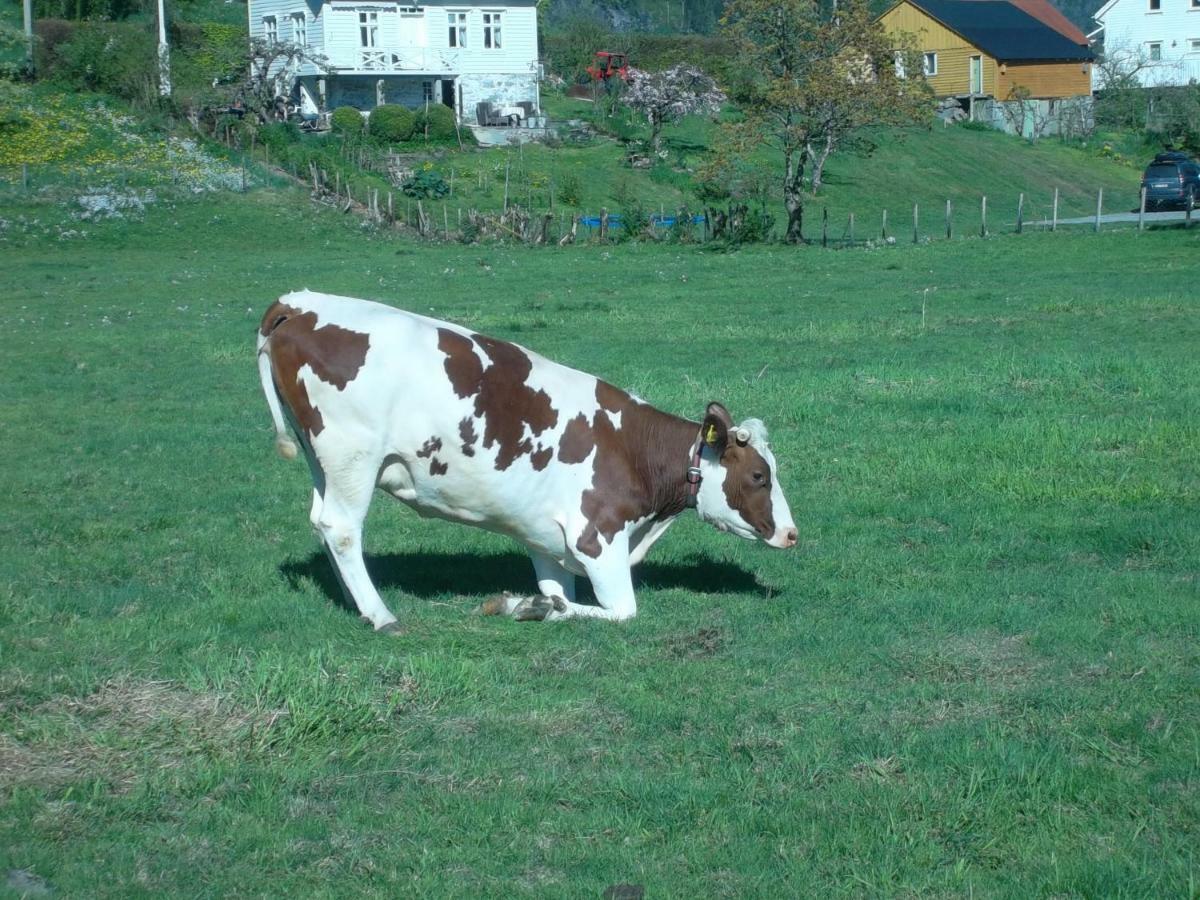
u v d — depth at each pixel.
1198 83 72.69
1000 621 7.64
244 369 18.12
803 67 41.94
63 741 5.81
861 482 11.32
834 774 5.64
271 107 52.72
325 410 7.29
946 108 72.38
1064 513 10.18
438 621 7.69
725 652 7.21
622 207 48.78
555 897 4.66
